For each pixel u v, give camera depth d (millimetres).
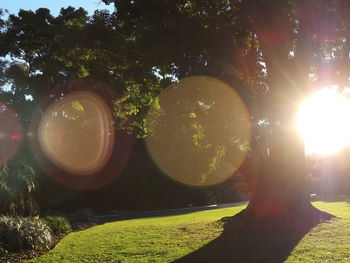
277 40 12961
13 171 14711
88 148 34625
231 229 13586
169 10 12109
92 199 35781
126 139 38969
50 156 33000
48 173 32438
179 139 17047
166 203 42812
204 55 12391
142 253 10438
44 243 12461
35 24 32312
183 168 36719
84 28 13875
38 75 35656
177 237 12945
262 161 14789
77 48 15219
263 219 13922
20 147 31156
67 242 13266
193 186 43812
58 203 32375
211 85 12820
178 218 22359
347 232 12055
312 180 70312
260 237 12039
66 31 14641
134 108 17875
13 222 12148
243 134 13961
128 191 39531
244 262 8992
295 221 13867
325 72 14070
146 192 41156
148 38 11891
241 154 15578
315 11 12320
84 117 31406
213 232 13461
